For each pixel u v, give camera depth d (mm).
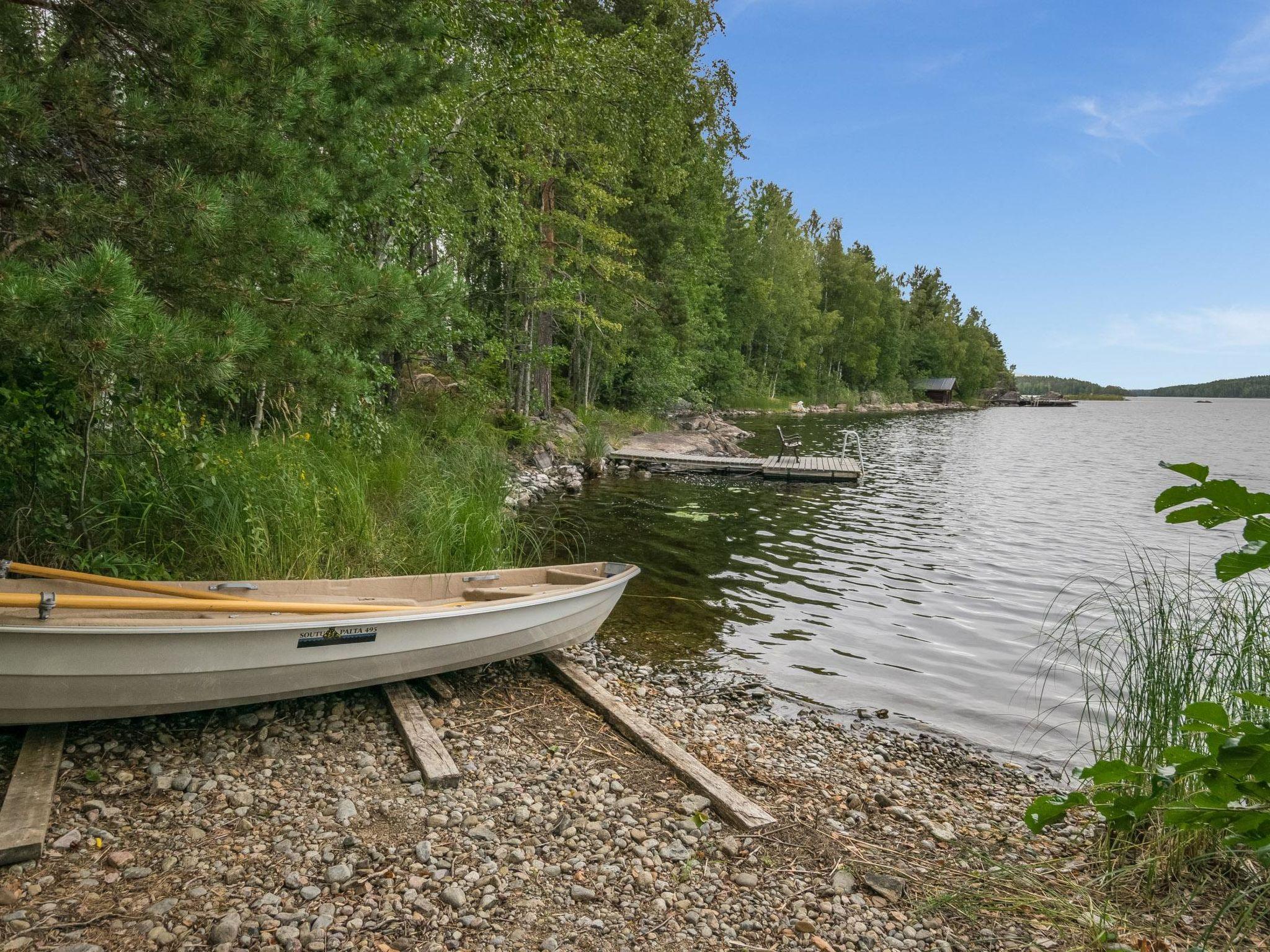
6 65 3627
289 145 4273
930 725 5418
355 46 5965
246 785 3574
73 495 4695
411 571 6289
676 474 18719
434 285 4426
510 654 5090
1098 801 1737
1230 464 25312
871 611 8039
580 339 24094
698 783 3982
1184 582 9133
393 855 3170
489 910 2910
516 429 16062
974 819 4125
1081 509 15609
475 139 11977
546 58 11398
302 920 2738
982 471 22828
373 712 4473
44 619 3230
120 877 2875
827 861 3492
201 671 3639
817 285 60312
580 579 5793
